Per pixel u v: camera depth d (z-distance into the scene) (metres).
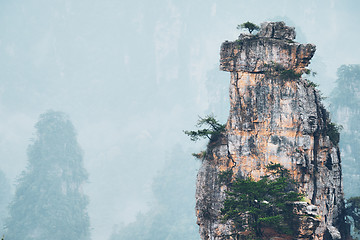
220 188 78.00
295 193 67.44
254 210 63.47
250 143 78.00
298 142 76.12
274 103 77.62
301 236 65.56
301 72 78.56
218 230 75.88
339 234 75.38
